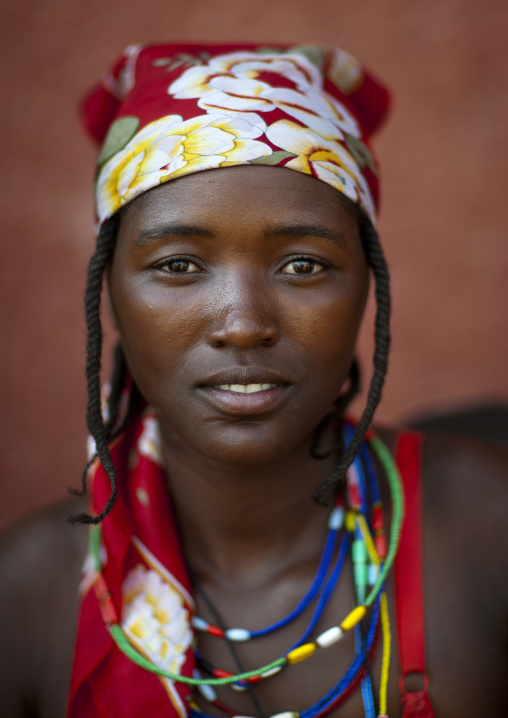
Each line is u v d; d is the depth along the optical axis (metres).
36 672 1.34
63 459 3.13
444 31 2.96
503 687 1.21
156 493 1.32
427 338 3.10
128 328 1.15
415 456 1.39
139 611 1.25
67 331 3.11
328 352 1.11
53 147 3.05
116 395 1.33
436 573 1.26
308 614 1.26
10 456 3.14
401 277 3.08
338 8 2.97
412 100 3.00
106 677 1.23
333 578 1.27
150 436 1.36
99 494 1.28
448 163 3.02
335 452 1.36
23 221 3.09
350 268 1.14
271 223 1.06
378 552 1.27
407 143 3.02
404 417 2.98
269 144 1.08
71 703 1.24
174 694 1.19
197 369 1.08
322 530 1.31
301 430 1.12
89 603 1.30
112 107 1.42
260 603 1.28
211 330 1.07
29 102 3.05
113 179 1.17
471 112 2.99
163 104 1.17
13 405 3.13
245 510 1.26
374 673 1.20
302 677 1.22
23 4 3.01
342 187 1.12
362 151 1.23
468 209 3.03
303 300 1.09
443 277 3.07
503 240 3.03
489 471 1.33
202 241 1.07
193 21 2.99
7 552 1.43
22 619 1.37
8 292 3.11
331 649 1.23
